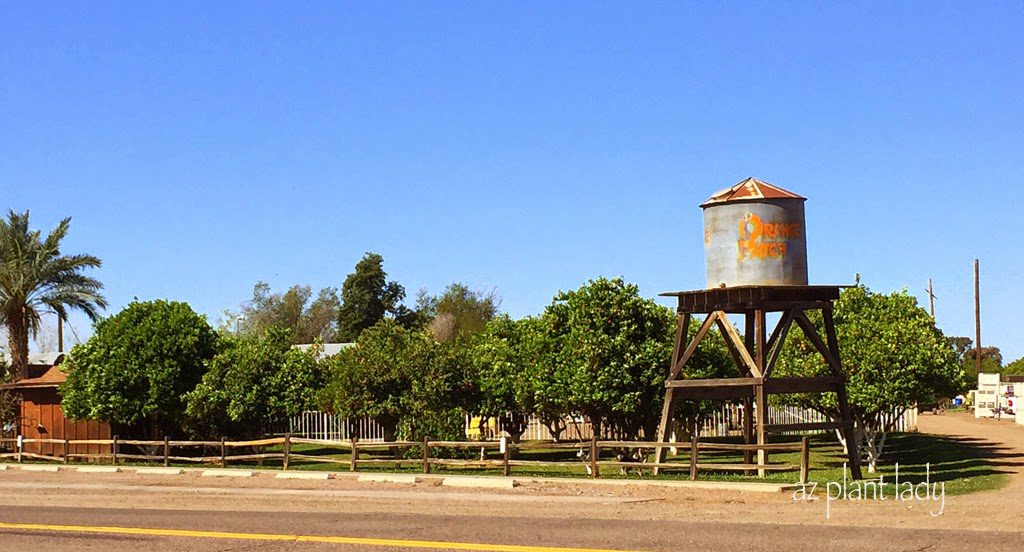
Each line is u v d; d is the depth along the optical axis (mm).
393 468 31297
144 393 36656
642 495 23078
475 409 34344
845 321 31578
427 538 16750
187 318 37625
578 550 15266
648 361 29219
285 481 28453
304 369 36344
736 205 26078
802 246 26266
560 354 29891
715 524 17641
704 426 42844
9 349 49656
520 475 27906
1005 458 32906
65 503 23422
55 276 49625
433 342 34031
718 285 26266
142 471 32500
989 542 15203
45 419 41688
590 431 40656
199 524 19016
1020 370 85375
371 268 87062
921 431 48875
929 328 30609
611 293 29938
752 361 25984
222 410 35719
